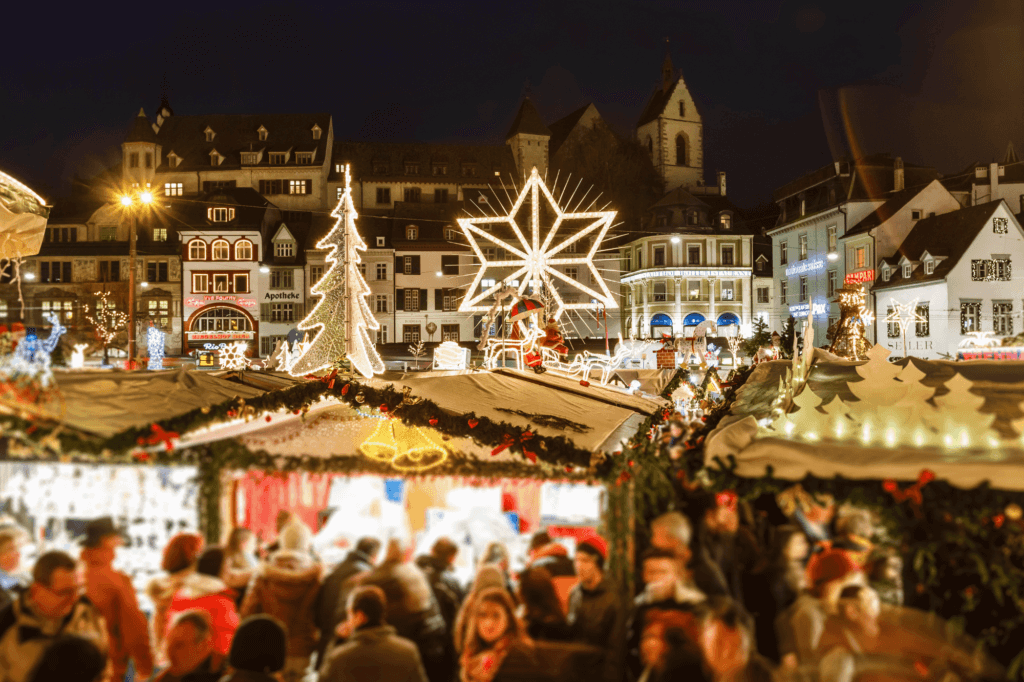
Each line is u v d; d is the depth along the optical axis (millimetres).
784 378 8742
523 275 11836
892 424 6363
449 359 11953
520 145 76250
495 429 7129
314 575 5883
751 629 4691
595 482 6824
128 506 6531
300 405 7246
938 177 53031
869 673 4809
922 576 5398
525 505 7637
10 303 52375
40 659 4469
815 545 5789
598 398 9977
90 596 5469
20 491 6438
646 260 60031
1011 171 50188
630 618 5117
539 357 11477
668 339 18297
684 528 5180
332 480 7590
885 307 47812
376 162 70312
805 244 56625
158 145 70250
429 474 7223
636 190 82312
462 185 70750
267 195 67750
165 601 5762
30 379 6168
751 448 6023
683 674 4605
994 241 43406
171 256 58625
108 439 6188
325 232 60031
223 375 10812
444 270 59312
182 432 6504
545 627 5488
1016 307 43500
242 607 5867
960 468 5402
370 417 7902
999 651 5246
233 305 58062
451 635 5652
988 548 5328
